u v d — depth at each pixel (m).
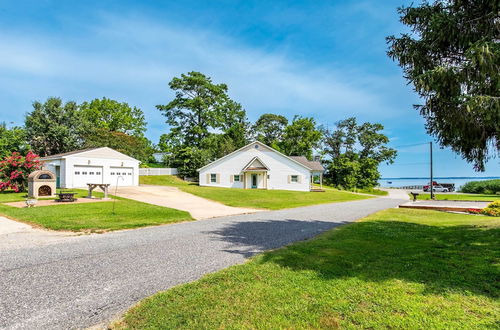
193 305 3.24
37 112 35.91
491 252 5.31
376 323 2.78
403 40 7.01
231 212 13.05
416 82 5.91
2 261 5.06
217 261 5.16
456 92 5.59
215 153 41.78
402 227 8.76
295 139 49.41
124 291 3.76
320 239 6.94
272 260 5.07
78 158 23.05
